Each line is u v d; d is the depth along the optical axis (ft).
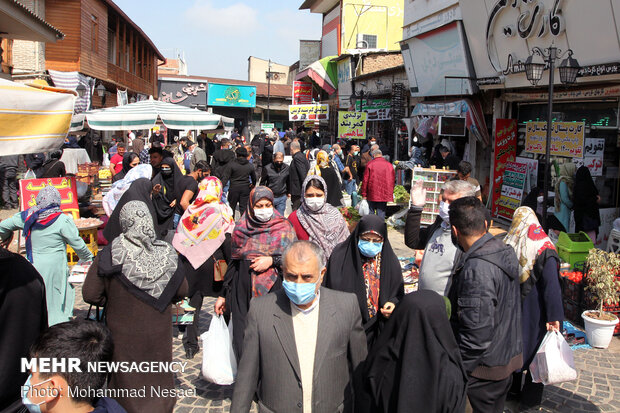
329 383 9.14
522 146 36.70
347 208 32.32
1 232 17.01
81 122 37.17
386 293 11.76
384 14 98.58
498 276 10.21
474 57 38.63
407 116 56.70
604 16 25.05
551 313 13.09
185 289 12.24
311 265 8.84
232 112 138.82
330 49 112.47
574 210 27.53
